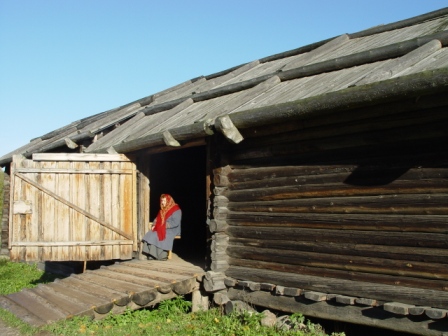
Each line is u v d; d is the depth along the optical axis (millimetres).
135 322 6547
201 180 12641
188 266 8148
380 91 4824
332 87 6070
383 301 5383
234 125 6410
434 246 5066
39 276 11641
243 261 6969
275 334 5898
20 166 8141
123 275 7758
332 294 5844
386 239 5434
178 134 7371
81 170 8430
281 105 5754
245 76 10016
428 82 4484
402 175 5305
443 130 4945
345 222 5812
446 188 4973
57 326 5918
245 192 6941
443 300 4918
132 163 8781
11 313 6625
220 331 6152
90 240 8375
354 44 8914
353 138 5695
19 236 8086
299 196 6281
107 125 10672
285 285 6355
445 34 6180
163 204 9188
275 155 6590
